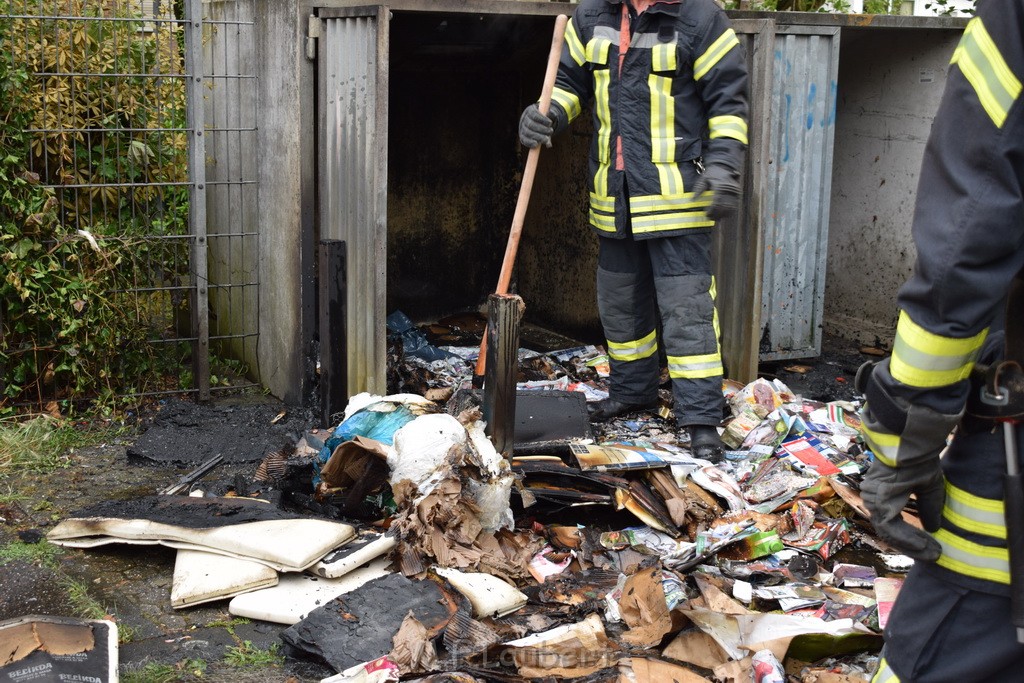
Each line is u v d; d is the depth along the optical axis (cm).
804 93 555
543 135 399
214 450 446
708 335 432
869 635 293
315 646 286
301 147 474
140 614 311
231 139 530
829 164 571
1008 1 162
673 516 367
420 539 328
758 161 505
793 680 281
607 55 426
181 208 536
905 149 616
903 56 611
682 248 430
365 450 358
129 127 520
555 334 679
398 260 668
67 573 333
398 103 645
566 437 419
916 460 178
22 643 262
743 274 523
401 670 275
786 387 520
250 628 305
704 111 430
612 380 486
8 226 451
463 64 642
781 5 627
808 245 577
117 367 500
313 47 468
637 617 308
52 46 488
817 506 385
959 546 182
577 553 353
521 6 471
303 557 316
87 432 464
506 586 319
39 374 481
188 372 534
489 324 382
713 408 432
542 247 686
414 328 607
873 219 643
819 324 591
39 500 395
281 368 507
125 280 493
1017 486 174
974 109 164
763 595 326
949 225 164
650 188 426
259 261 516
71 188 507
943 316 167
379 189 436
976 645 181
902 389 174
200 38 484
